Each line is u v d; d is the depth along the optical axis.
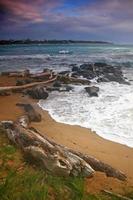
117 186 7.40
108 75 31.31
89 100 20.58
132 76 33.41
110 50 97.38
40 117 15.05
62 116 16.20
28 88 24.30
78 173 7.38
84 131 13.52
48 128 13.68
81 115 16.44
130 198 6.64
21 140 8.88
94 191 6.71
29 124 13.98
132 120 15.21
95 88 23.70
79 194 6.13
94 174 7.92
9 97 20.77
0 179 6.27
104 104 19.19
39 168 7.29
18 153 8.25
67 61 51.69
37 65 45.00
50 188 6.21
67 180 6.89
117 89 24.86
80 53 77.50
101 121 15.17
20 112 15.63
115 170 8.53
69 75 32.69
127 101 19.92
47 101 20.23
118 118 15.66
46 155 7.43
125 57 60.34
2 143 9.02
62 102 19.95
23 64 46.56
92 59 55.56
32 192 5.62
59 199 5.79
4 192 5.46
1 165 7.14
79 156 8.76
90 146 11.49
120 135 12.91
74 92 23.75
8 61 51.56
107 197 6.46
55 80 29.14
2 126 10.51
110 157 10.40
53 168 7.12
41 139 8.79
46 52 82.50
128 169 9.39
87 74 33.06
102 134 13.09
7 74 32.97
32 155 7.63
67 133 13.09
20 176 6.42
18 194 5.50
